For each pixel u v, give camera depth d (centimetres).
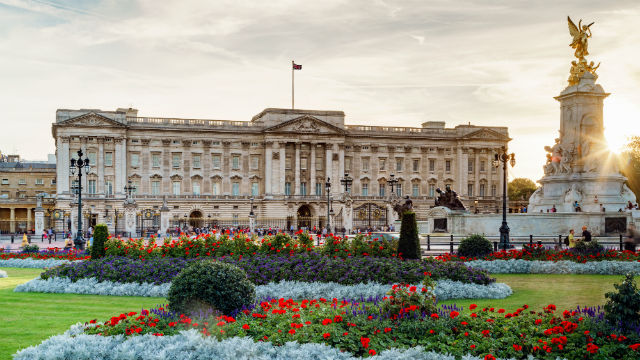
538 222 5797
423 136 14050
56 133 12169
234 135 13062
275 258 3206
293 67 12838
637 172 10175
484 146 14200
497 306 2467
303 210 13912
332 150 13375
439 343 1650
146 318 1877
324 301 2069
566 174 5956
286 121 13050
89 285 2986
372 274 2902
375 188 13812
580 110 5897
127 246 3519
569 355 1573
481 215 6050
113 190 12162
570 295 2727
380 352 1614
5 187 14975
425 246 5359
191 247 3506
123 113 12269
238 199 13000
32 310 2473
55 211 11200
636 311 1717
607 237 5444
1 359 1700
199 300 2011
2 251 5288
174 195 12606
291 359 1580
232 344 1636
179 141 12775
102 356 1606
